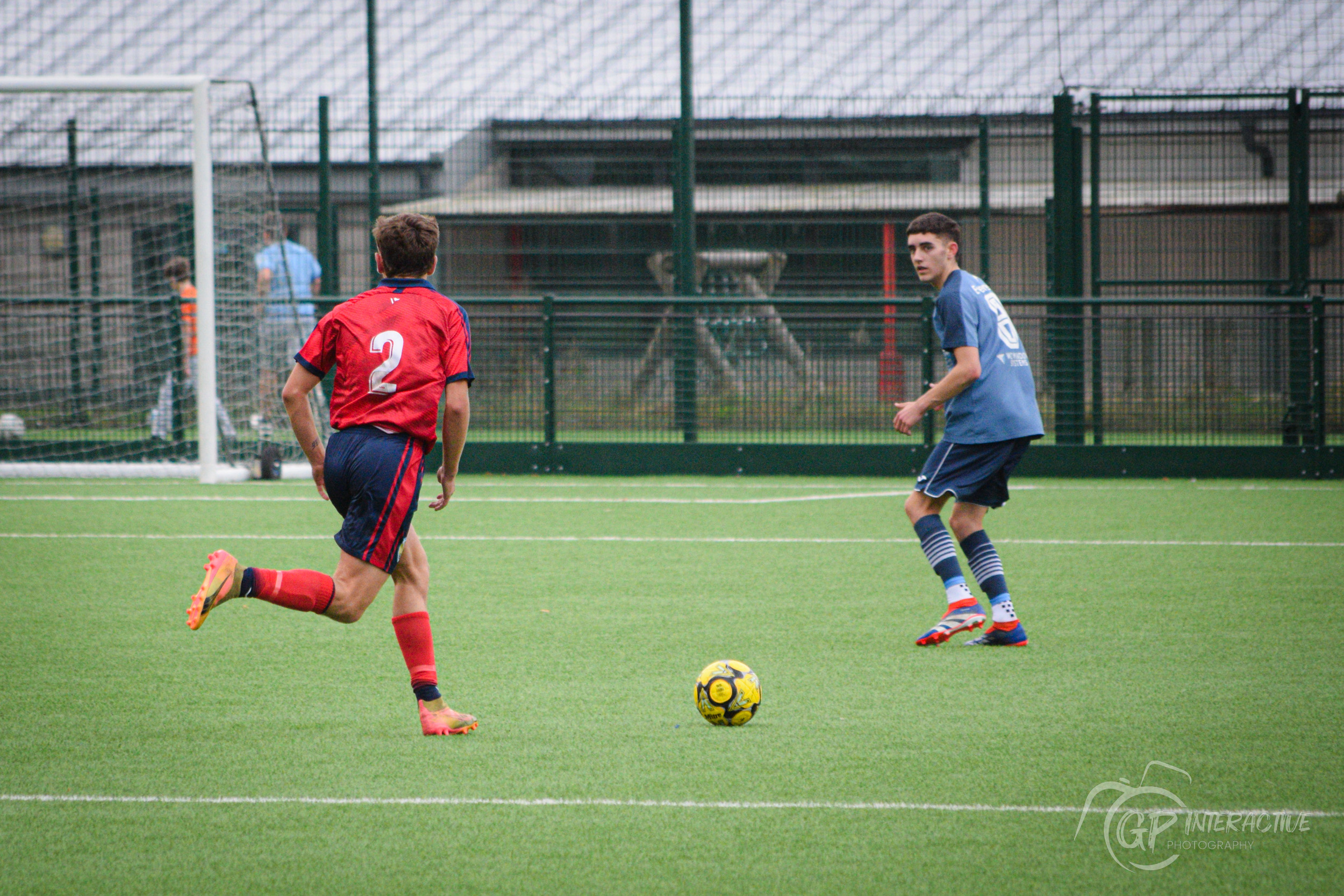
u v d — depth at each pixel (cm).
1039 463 4181
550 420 4284
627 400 4272
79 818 1112
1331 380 4084
